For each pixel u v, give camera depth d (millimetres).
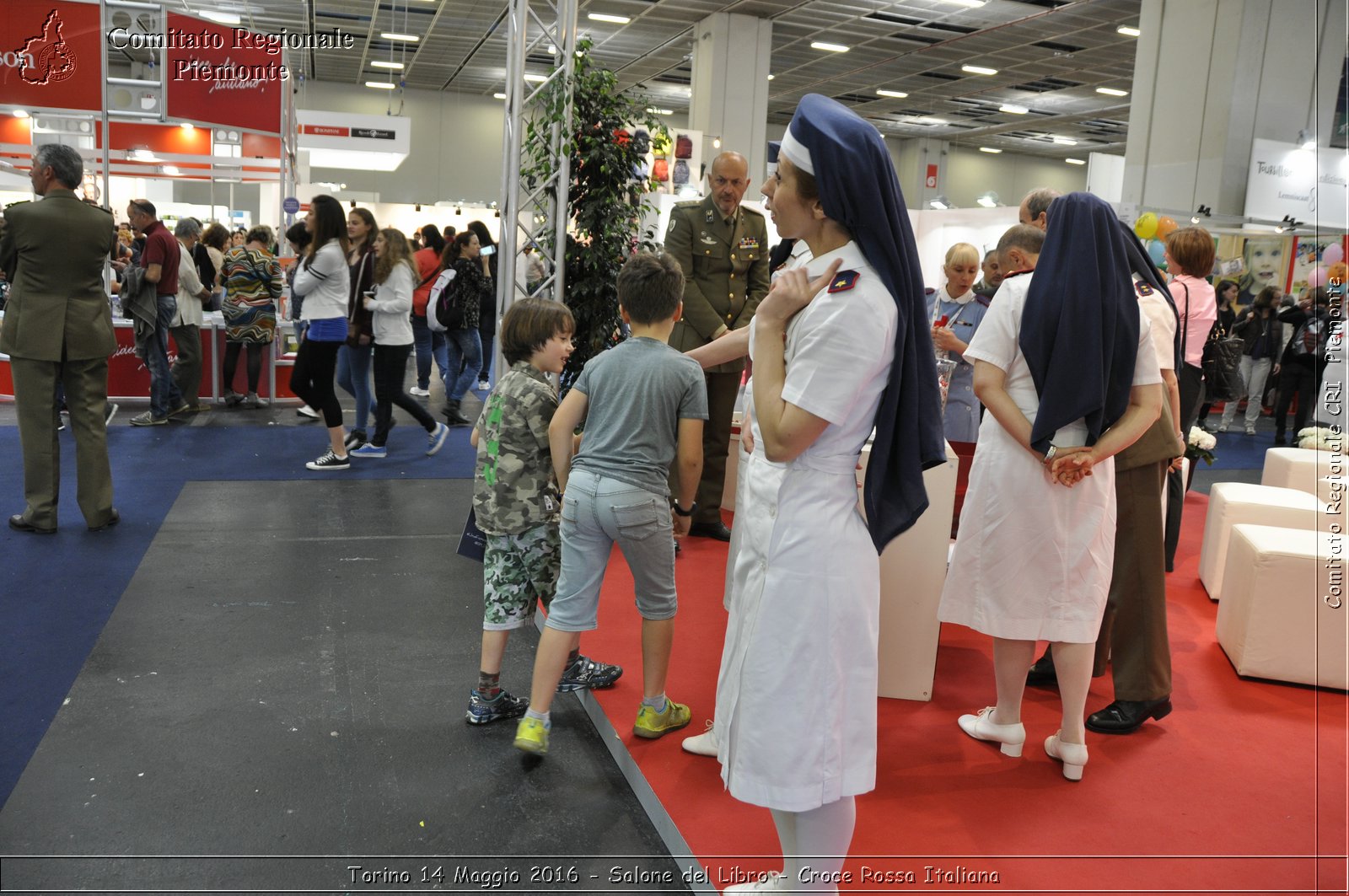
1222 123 10047
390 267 6051
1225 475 7301
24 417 4254
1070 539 2352
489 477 2678
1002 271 2781
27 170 8906
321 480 5613
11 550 4090
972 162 26344
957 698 2982
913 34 15008
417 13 15211
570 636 2510
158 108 7457
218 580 3881
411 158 22391
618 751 2594
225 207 16906
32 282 4172
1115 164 11125
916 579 2895
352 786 2432
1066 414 2252
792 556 1568
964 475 3611
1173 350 2682
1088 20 13547
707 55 14664
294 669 3100
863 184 1470
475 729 2758
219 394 8031
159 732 2658
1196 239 3736
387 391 6191
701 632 3383
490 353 9914
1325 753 2658
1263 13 9828
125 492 5098
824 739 1590
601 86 5656
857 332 1479
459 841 2223
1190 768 2561
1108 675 3203
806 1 13633
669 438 2488
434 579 4031
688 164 10344
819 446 1568
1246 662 3189
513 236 5426
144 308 6703
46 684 2902
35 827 2195
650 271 2500
